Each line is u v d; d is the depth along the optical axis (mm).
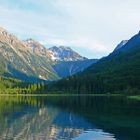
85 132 69125
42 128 75000
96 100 199750
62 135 65750
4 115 104250
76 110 124000
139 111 114062
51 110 124625
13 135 65250
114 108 129000
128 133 67500
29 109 129750
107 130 71688
